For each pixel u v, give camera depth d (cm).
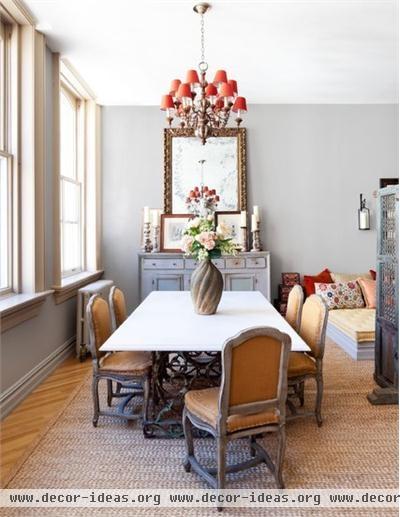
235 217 508
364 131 526
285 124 521
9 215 306
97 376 243
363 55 375
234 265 481
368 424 250
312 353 249
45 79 345
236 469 190
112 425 249
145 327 227
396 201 278
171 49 359
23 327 293
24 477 194
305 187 526
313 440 230
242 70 408
